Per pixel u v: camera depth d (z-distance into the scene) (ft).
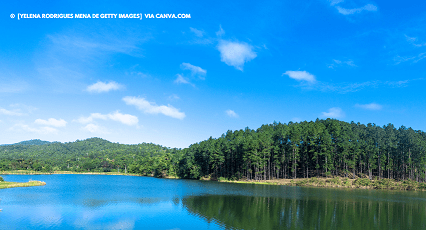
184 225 112.16
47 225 107.96
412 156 368.68
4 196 189.88
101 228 105.19
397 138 399.03
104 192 225.15
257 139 398.21
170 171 541.75
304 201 184.24
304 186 317.22
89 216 125.49
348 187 307.17
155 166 586.86
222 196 206.69
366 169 418.10
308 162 401.70
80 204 157.58
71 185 298.35
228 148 428.97
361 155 390.42
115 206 152.97
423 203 187.32
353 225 116.26
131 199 182.09
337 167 392.88
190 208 150.00
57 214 128.47
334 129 404.16
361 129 449.48
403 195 237.04
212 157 434.30
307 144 390.21
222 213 137.59
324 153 355.15
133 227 107.86
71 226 107.24
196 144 543.39
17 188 248.52
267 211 144.56
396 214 143.02
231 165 436.76
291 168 399.85
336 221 123.13
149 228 106.83
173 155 578.25
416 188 293.84
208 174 470.80
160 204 162.61
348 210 151.64
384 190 284.82
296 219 126.00
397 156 373.20
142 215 129.80
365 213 143.84
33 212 132.26
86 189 249.96
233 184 338.34
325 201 186.09
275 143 402.11
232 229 106.93
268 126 543.39
